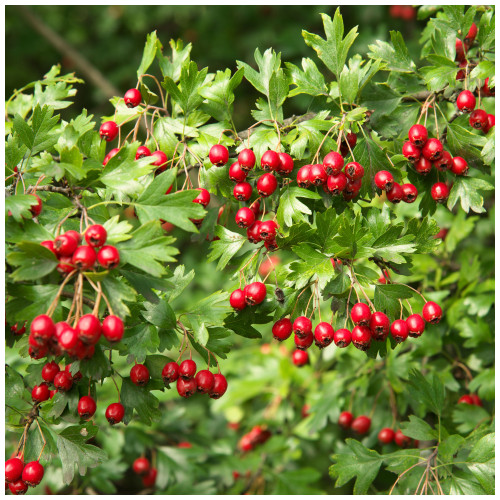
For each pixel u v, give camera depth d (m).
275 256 1.26
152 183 0.88
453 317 1.08
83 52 2.08
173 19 2.09
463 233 1.12
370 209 0.93
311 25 1.74
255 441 1.22
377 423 1.10
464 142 0.95
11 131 0.96
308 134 0.93
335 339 0.90
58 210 0.90
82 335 0.83
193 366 0.90
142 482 1.21
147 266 0.85
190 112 0.95
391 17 1.67
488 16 0.98
